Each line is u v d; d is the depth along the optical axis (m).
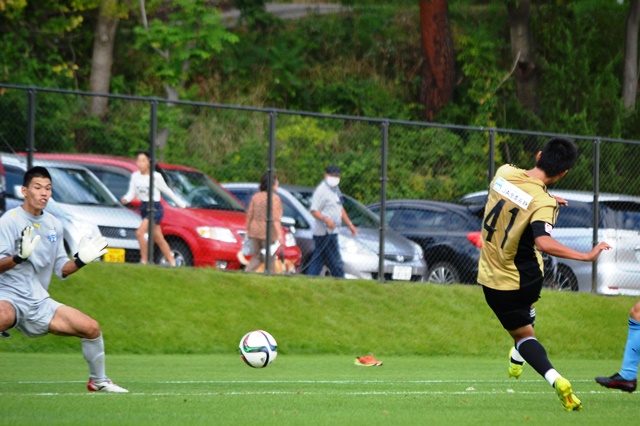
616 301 72.31
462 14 134.38
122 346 56.97
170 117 69.88
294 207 69.25
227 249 66.56
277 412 29.09
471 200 73.06
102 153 69.31
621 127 112.81
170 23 115.69
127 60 126.69
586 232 73.88
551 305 69.75
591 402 33.50
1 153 65.50
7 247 32.88
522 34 120.19
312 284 66.25
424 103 122.00
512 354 35.59
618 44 129.00
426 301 67.38
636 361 32.88
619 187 78.25
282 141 69.94
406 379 43.41
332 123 70.69
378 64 134.25
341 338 61.81
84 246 34.53
